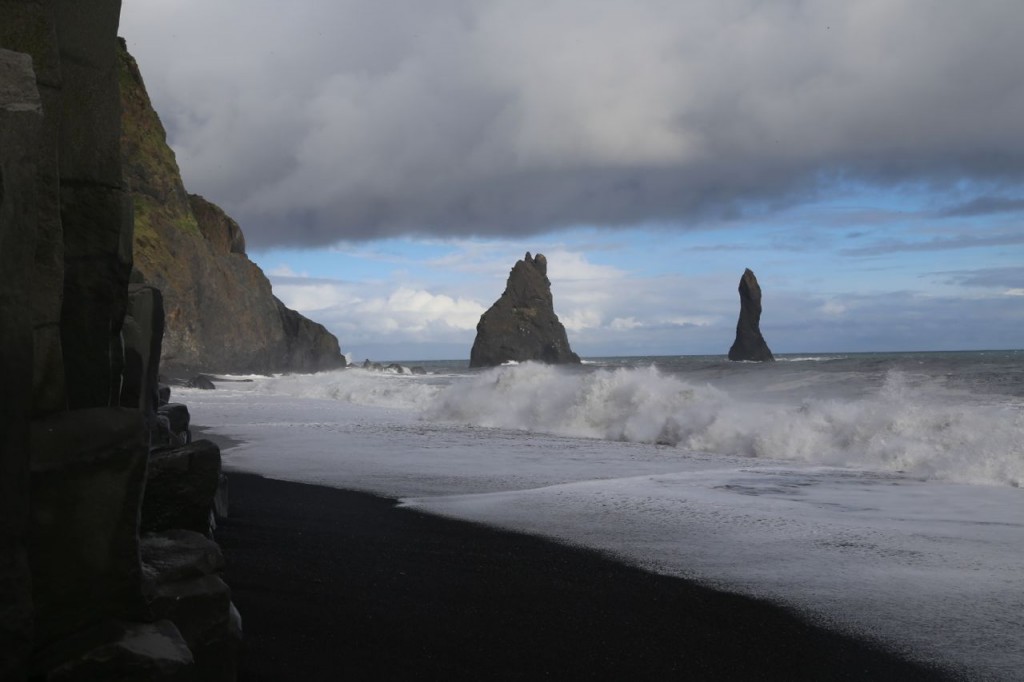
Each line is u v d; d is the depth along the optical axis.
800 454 9.01
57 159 2.11
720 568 4.14
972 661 2.89
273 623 3.17
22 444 1.80
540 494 6.39
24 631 1.79
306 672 2.68
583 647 3.01
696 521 5.32
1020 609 3.45
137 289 3.65
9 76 1.88
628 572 4.06
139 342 3.32
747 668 2.82
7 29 2.06
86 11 2.39
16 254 1.79
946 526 5.15
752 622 3.30
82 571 2.00
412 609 3.41
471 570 4.07
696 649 3.00
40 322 2.02
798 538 4.82
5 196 1.74
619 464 8.45
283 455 9.09
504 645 3.01
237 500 6.15
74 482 1.97
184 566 2.34
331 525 5.17
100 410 2.08
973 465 7.46
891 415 9.19
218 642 2.33
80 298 2.36
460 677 2.69
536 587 3.78
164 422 4.11
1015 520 5.36
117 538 2.05
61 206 2.33
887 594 3.68
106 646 1.99
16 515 1.78
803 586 3.81
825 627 3.24
